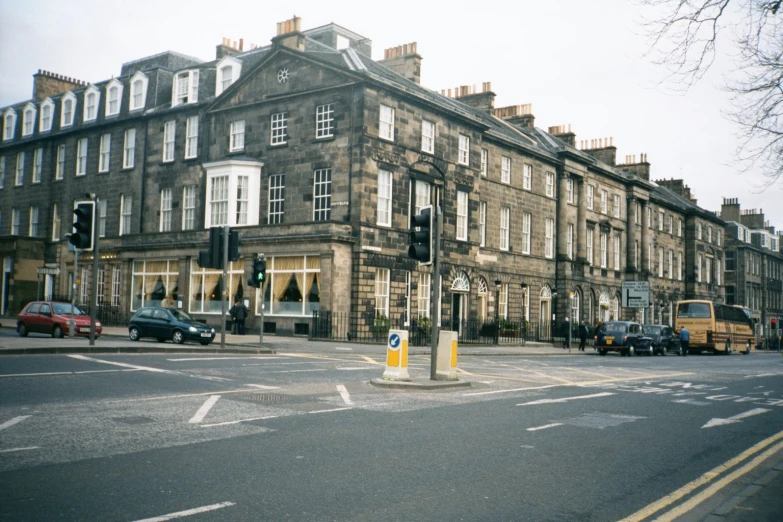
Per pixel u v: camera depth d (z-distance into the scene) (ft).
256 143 119.34
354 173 106.32
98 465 22.82
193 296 119.96
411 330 110.42
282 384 45.80
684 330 141.69
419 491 21.03
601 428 33.63
